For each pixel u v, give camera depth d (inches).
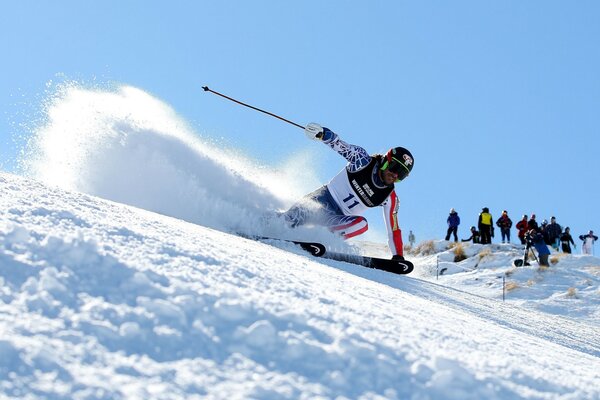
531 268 925.2
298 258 277.3
